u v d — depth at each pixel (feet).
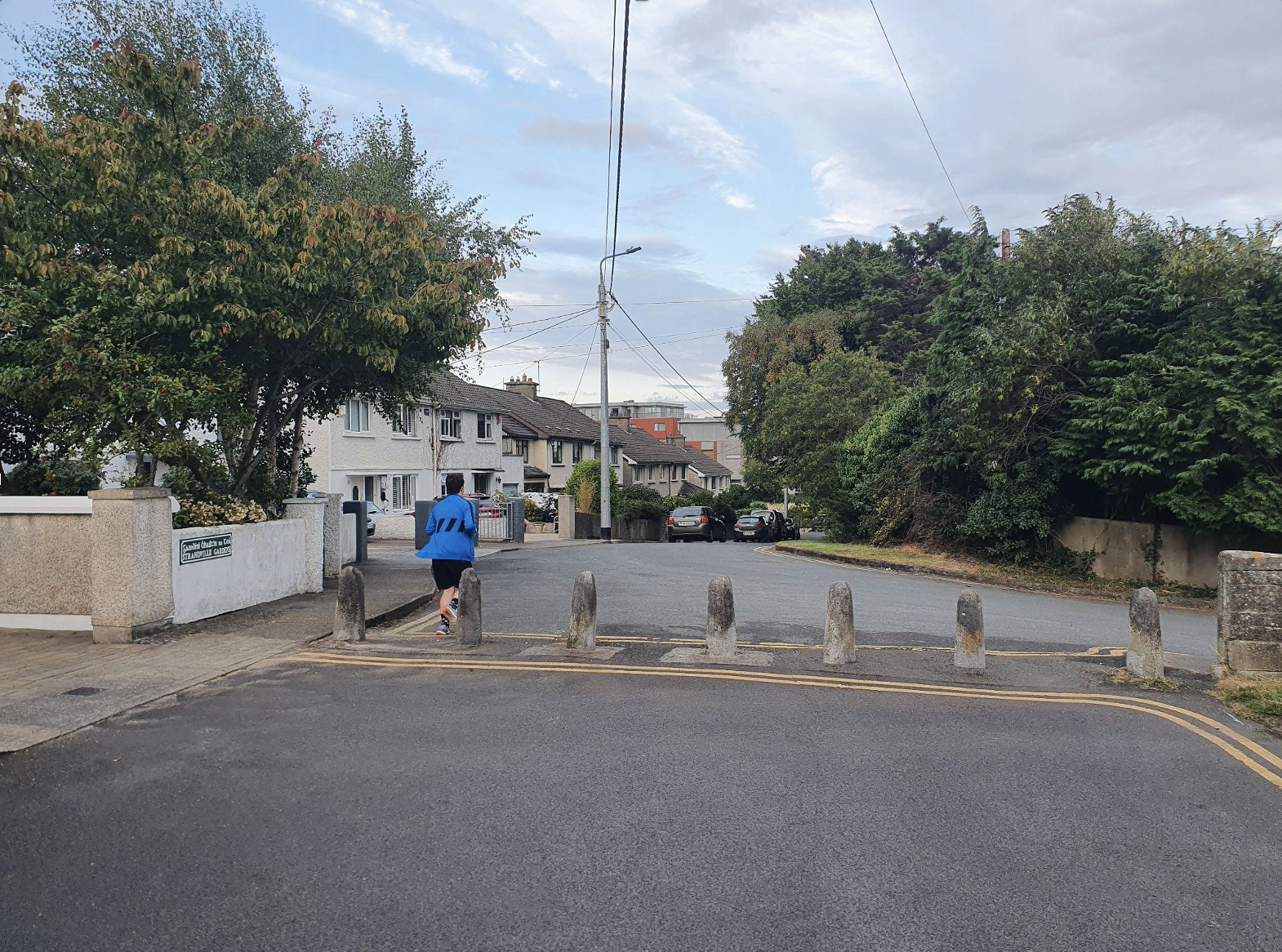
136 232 35.22
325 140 51.83
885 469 76.74
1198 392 51.60
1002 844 15.40
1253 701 24.12
